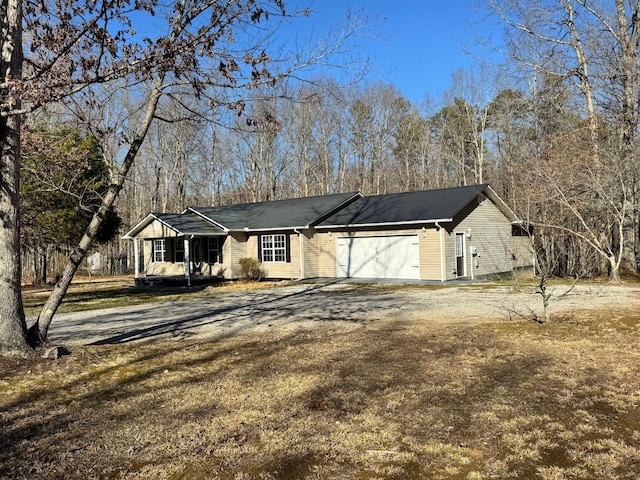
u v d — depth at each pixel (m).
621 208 16.19
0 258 6.64
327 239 21.98
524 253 23.53
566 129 20.58
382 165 40.59
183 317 11.52
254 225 22.61
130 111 9.11
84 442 4.12
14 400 5.26
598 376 5.37
